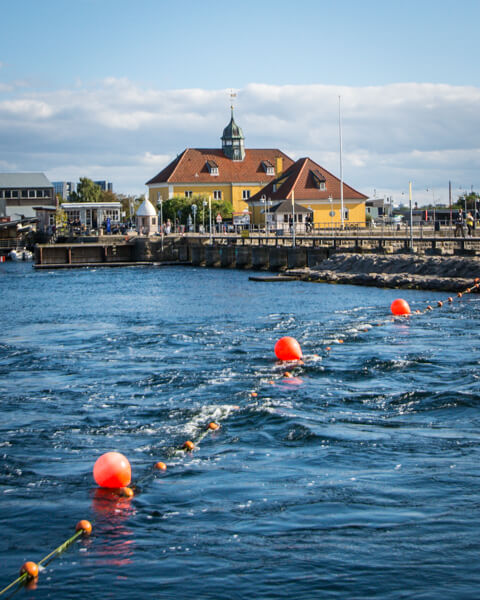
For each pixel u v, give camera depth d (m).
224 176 147.62
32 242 132.62
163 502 14.02
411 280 52.91
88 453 16.94
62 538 12.74
